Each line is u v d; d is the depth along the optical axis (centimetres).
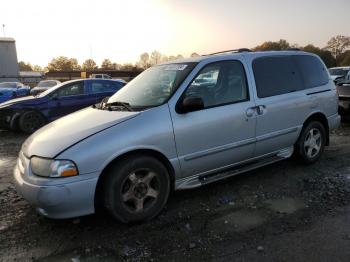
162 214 413
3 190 514
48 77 6100
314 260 312
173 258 325
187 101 404
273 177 520
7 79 4275
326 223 377
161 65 503
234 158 465
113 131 372
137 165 379
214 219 397
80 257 333
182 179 426
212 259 321
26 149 394
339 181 495
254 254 325
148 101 426
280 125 507
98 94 1122
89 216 414
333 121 592
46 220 409
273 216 399
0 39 4200
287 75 529
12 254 342
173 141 403
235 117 452
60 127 405
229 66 468
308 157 560
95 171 356
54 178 347
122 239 362
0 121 1020
